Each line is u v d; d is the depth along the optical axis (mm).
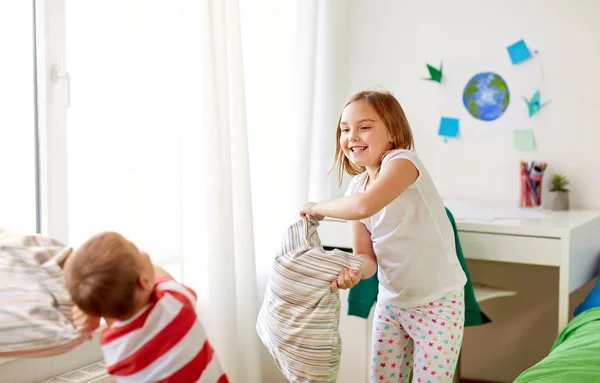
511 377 3074
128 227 2211
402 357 2092
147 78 2203
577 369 1725
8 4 2014
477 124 3061
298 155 2805
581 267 2516
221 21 2244
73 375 2041
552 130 2945
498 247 2461
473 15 3037
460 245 2336
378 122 1877
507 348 3070
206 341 1429
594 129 2885
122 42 2170
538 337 3014
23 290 1482
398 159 1798
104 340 1410
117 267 1312
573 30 2891
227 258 2289
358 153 1895
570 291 2404
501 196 3049
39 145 2094
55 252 1561
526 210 2777
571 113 2914
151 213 2242
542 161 2967
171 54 2225
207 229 2268
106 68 2162
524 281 3014
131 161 2197
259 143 2701
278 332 1669
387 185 1755
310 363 1642
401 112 1929
